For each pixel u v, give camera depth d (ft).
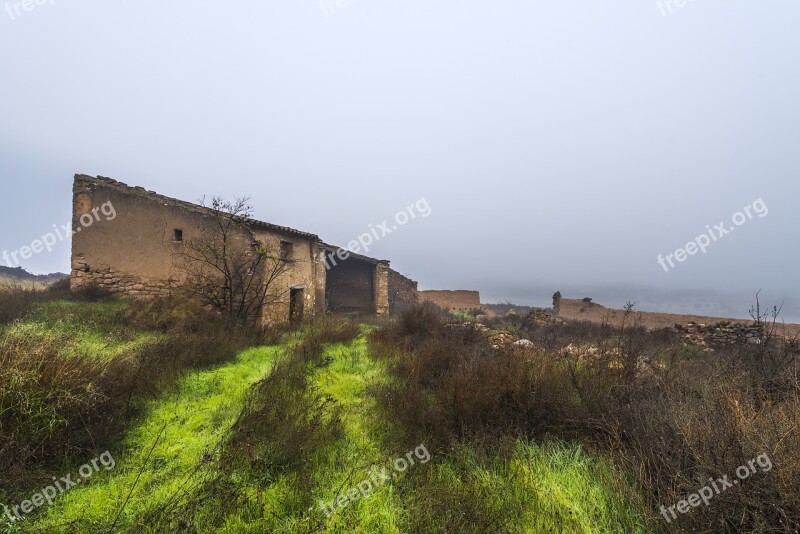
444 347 18.99
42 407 8.82
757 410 8.17
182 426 11.26
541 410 10.61
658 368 12.35
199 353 18.93
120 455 9.40
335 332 27.58
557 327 42.14
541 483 7.89
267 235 36.70
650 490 7.06
